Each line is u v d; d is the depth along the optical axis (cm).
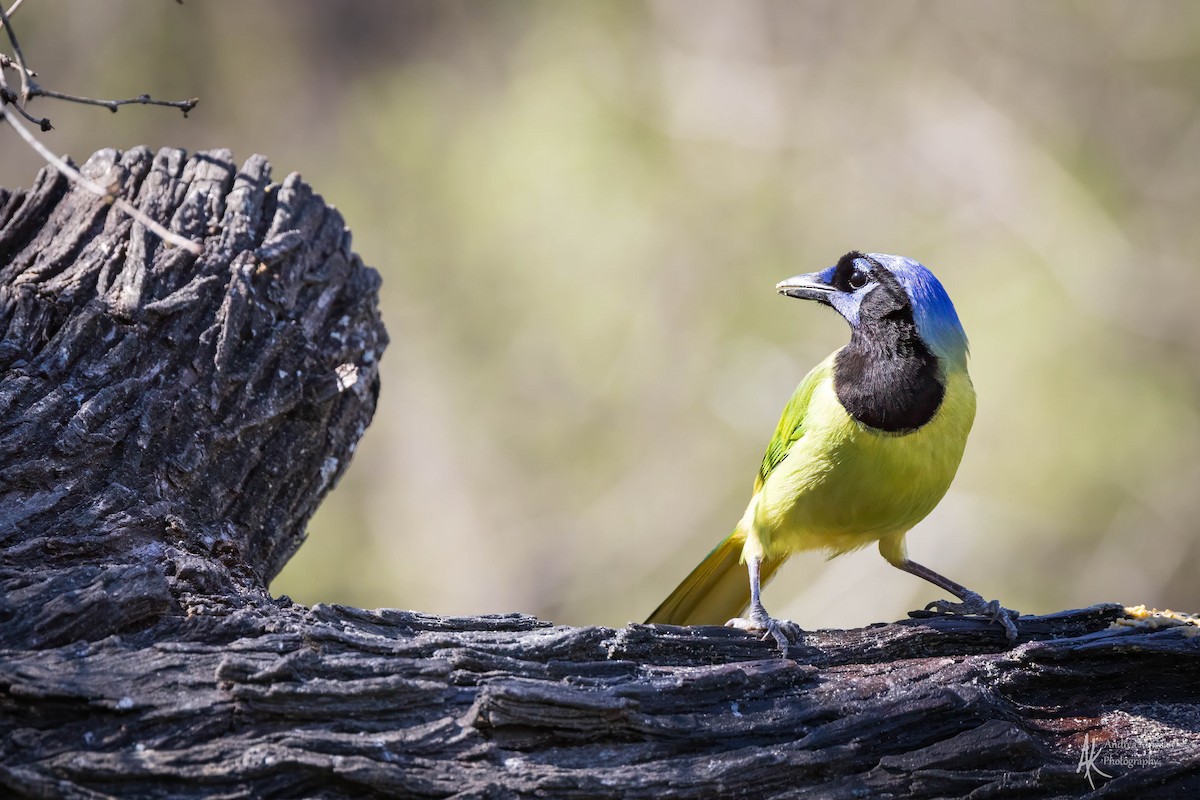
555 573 1867
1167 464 1756
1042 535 1747
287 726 469
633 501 1869
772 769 498
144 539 557
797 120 1998
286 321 688
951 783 507
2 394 582
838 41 2034
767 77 2012
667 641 557
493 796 469
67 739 446
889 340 643
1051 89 2008
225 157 749
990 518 1742
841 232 1944
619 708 493
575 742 495
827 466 653
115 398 599
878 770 509
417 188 2008
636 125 1964
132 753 446
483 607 1869
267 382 666
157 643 489
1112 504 1753
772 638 582
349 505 1930
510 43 2059
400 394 1952
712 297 1894
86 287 642
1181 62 1973
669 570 1836
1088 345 1811
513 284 1922
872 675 560
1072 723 557
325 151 2081
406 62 2105
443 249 1958
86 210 689
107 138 2009
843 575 1748
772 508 679
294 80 2106
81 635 483
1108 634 582
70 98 571
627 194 1919
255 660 477
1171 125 1961
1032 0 2017
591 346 1897
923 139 1992
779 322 1880
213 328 650
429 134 2033
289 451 674
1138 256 1875
